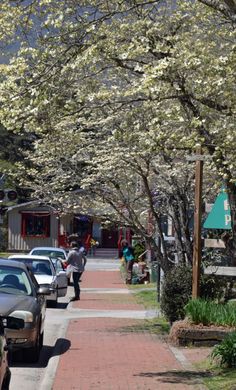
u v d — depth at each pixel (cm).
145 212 2356
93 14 1174
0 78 1203
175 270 1756
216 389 1052
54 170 2098
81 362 1355
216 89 1219
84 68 1325
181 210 1856
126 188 1980
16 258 2602
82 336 1753
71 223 6206
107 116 1648
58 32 1216
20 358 1395
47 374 1230
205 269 1703
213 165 1393
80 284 3666
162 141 1259
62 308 2523
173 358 1382
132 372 1237
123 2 1223
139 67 1233
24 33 1240
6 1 1192
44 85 1146
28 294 1473
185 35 1421
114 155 1717
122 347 1548
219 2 1130
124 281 3809
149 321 2086
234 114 1230
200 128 1247
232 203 1346
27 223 6188
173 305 1723
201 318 1530
